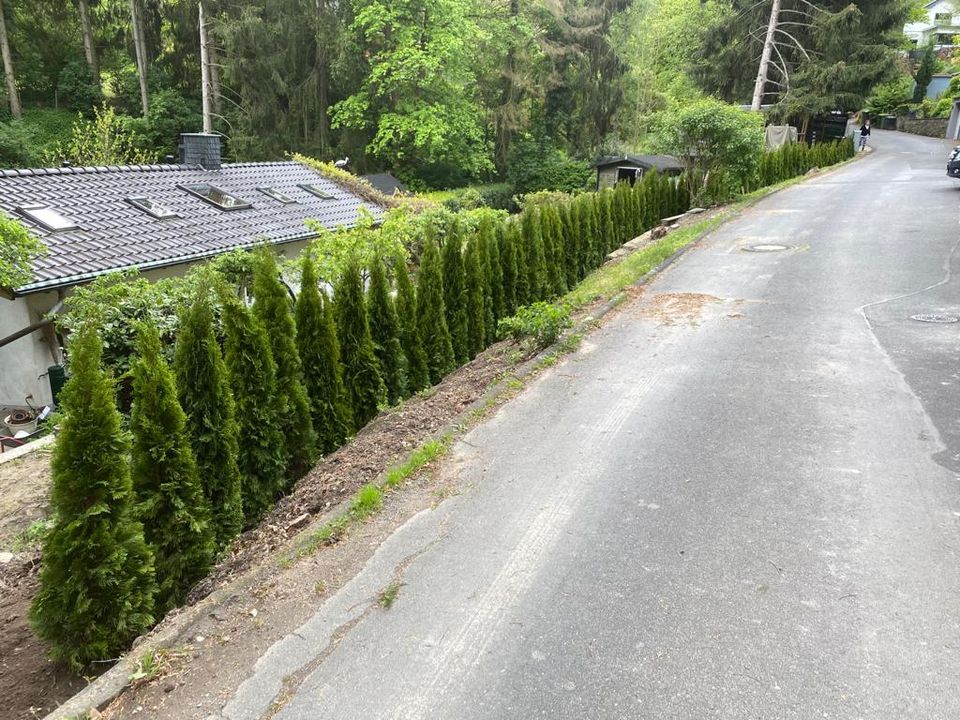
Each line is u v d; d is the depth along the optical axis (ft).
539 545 11.58
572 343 22.25
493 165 103.65
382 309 20.88
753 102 91.30
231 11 88.38
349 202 56.75
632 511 12.48
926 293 26.20
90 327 10.87
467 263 25.55
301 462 16.34
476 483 13.82
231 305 14.70
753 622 9.48
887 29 88.89
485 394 18.62
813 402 16.85
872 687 8.27
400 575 10.93
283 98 90.02
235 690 8.72
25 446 21.22
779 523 11.84
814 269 31.04
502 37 98.78
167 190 46.78
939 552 10.83
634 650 9.06
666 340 22.45
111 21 100.07
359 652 9.28
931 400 16.56
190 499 12.17
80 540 10.15
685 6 132.05
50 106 97.50
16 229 22.07
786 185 65.21
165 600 11.82
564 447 15.23
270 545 12.82
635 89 119.24
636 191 47.21
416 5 86.69
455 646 9.31
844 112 102.12
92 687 8.81
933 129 133.39
